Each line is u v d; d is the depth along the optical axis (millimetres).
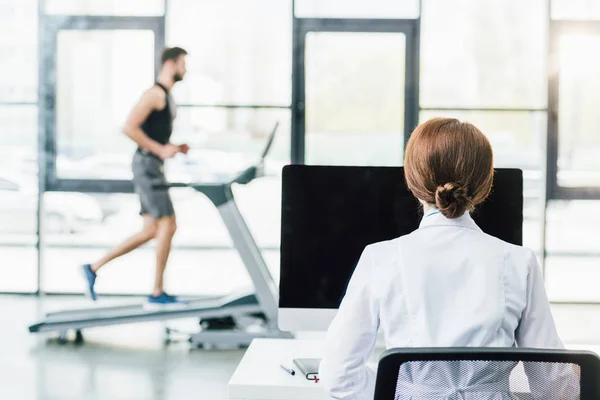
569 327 4230
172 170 4770
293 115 4758
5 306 4613
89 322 3902
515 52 4691
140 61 4742
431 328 1058
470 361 971
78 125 4789
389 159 4758
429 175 1099
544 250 4750
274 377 1428
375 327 1129
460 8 4676
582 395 945
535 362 969
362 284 1125
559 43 4672
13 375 3436
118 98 4766
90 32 4742
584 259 4797
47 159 4812
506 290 1070
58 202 4844
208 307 3969
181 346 3947
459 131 1098
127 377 3430
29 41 4758
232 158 4773
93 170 4828
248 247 3971
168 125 4125
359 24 4699
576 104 4699
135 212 4844
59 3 4734
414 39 4691
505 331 1069
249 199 4852
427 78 4715
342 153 4770
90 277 4145
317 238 1615
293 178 1616
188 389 3277
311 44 4727
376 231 1616
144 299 4715
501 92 4707
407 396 989
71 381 3367
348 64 4727
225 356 3781
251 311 3973
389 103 4738
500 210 1608
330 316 1607
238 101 4758
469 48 4691
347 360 1138
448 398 974
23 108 4789
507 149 4734
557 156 4730
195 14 4727
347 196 1618
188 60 4742
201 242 4918
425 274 1083
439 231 1111
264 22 4727
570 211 4762
